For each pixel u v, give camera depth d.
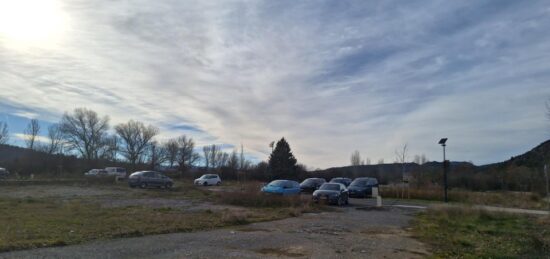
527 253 13.09
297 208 23.75
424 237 15.34
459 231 17.39
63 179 49.72
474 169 69.94
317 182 38.69
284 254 11.09
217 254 10.60
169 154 105.19
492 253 12.69
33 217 16.11
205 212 20.30
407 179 39.62
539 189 43.53
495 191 53.34
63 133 93.69
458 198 36.12
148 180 42.72
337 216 21.73
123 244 11.48
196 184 54.78
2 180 44.00
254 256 10.62
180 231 14.33
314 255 11.08
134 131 102.44
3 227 13.34
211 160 110.69
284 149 73.94
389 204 31.53
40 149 86.31
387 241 14.05
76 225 14.38
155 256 10.09
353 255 11.33
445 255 12.02
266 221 18.36
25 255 9.74
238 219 17.64
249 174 74.00
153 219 16.66
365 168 79.62
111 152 99.81
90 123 96.25
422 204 31.75
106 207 21.48
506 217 23.05
